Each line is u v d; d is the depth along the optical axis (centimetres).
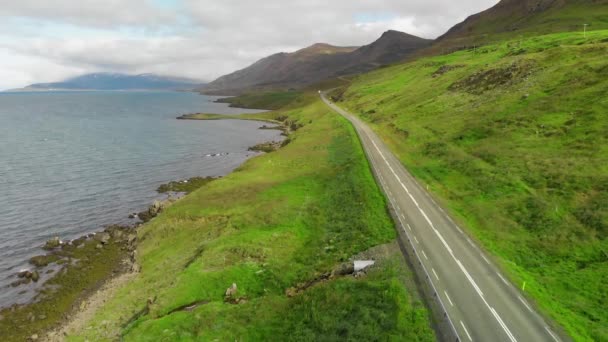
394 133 8356
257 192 5984
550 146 4938
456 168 5397
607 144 4416
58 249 5175
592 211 3500
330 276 3375
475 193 4553
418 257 3253
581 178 4012
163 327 2870
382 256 3431
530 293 2777
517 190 4281
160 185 8081
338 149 8031
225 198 5866
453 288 2839
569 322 2483
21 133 15000
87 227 5912
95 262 4822
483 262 3200
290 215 4866
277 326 2831
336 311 2791
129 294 3834
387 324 2522
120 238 5509
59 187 7825
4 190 7575
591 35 9581
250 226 4703
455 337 2338
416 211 4269
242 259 3828
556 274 2984
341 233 4162
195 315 2969
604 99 5281
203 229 5006
